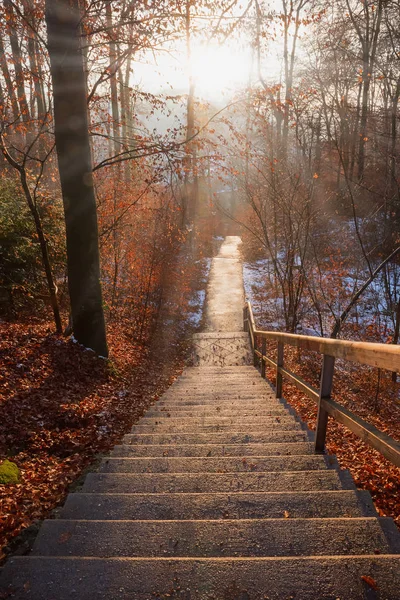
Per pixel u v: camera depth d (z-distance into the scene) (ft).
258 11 30.32
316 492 9.05
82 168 26.86
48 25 24.79
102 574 6.37
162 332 48.83
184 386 29.37
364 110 44.80
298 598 5.74
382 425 26.89
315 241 53.11
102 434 18.39
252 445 12.97
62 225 36.60
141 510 8.80
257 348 40.01
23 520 10.36
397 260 51.72
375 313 47.91
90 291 28.45
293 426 15.78
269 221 62.03
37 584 6.26
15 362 22.91
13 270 31.53
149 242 47.24
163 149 29.22
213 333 51.47
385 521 7.54
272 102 36.04
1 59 43.16
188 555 7.07
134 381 30.07
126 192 42.22
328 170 69.67
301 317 47.47
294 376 16.16
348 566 6.21
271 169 41.73
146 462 11.95
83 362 26.76
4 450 15.14
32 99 39.58
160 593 5.98
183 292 60.49
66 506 9.11
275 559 6.41
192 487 10.05
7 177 39.63
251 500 8.89
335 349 10.54
